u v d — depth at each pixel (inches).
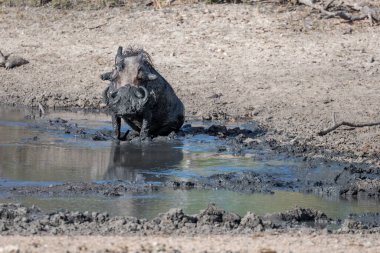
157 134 3034.0
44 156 2583.7
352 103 3430.1
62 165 2469.2
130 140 2910.9
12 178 2294.5
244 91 3609.7
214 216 1891.0
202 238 1659.7
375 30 4220.0
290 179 2389.3
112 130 3061.0
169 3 4552.2
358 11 4407.0
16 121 3181.6
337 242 1644.9
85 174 2369.6
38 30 4347.9
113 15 4468.5
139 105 2859.3
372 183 2336.4
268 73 3777.1
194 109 3440.0
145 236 1679.4
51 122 3171.8
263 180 2356.1
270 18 4311.0
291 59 3912.4
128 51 3011.8
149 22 4330.7
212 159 2610.7
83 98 3607.3
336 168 2522.1
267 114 3361.2
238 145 2832.2
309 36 4141.2
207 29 4220.0
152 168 2469.2
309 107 3405.5
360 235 1752.0
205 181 2329.0
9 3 4726.9
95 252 1478.8
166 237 1668.3
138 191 2210.9
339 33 4180.6
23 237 1631.4
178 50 4023.1
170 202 2101.4
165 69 3821.4
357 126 2847.0
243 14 4357.8
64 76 3863.2
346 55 3946.9
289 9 4426.7
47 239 1608.0
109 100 2903.5
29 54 4079.7
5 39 4237.2
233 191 2245.3
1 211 1892.2
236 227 1835.6
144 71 2906.0
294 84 3649.1
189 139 2940.5
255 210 2058.3
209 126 3191.4
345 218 2018.9
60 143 2800.2
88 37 4244.6
